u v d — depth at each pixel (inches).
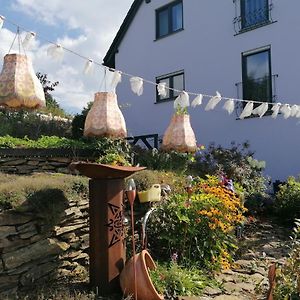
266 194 331.6
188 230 176.2
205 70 455.2
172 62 491.5
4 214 124.4
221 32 439.2
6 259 122.2
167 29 504.7
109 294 135.3
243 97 417.1
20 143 305.0
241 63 419.8
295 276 120.0
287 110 253.0
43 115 461.4
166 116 497.4
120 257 139.7
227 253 189.0
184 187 206.1
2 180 161.9
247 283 164.7
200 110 457.4
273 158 387.9
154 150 308.3
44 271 135.1
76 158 284.8
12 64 124.4
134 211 178.5
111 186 138.4
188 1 474.6
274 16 392.2
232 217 195.0
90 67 150.6
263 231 265.4
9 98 122.9
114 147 286.4
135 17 539.5
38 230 135.0
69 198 150.2
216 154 341.4
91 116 171.0
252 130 406.9
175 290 145.6
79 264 151.9
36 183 147.3
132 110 539.5
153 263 146.9
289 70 378.9
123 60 555.2
